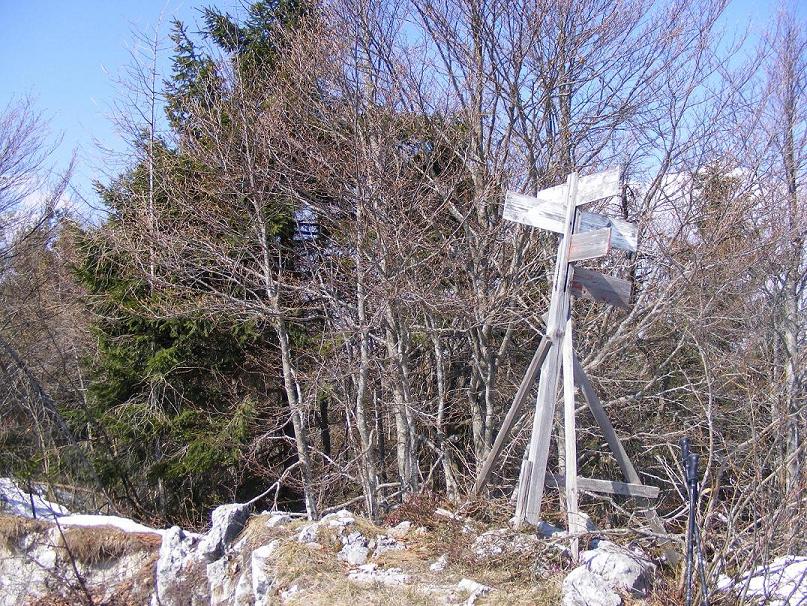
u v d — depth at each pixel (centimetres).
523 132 1115
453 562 607
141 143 1332
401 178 1055
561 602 518
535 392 1162
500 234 1103
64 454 1094
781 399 698
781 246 1081
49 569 778
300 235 1298
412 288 981
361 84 1112
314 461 1334
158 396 1435
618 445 606
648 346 1143
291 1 1419
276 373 1327
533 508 603
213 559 721
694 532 504
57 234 1709
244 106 1145
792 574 530
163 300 1239
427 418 1125
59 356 1680
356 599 561
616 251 1095
